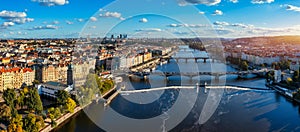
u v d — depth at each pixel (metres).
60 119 83.12
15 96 94.75
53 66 144.38
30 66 152.00
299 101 111.56
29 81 136.50
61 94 94.88
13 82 128.88
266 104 109.00
